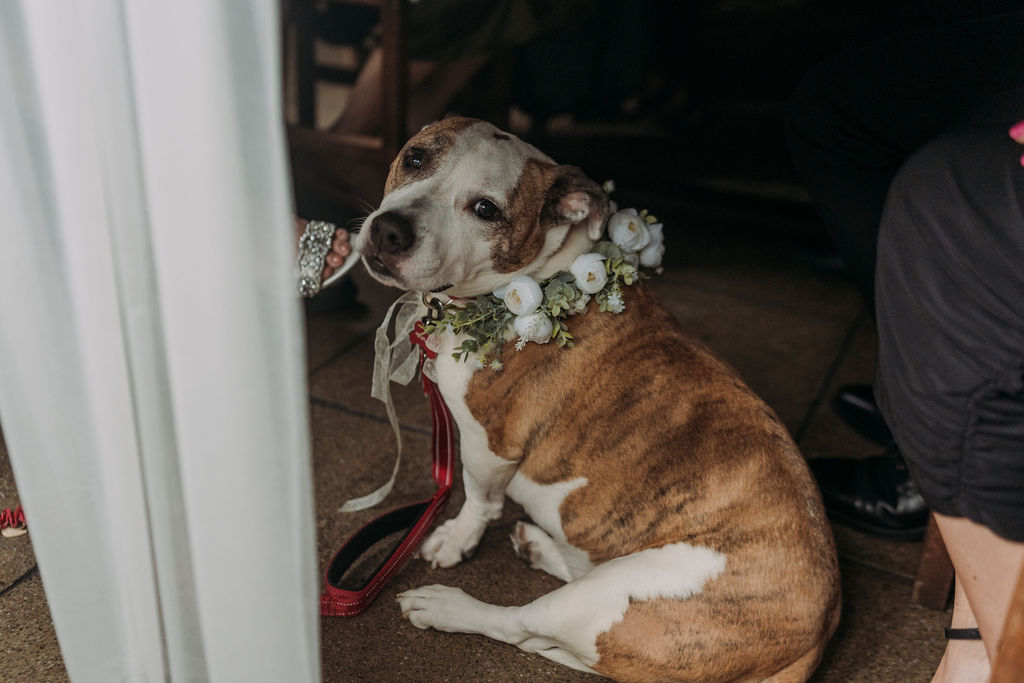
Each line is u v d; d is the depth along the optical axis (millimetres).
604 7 5902
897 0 2691
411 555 2715
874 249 2957
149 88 1249
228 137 1255
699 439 2184
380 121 5035
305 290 2350
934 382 1646
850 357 4230
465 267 2160
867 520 2973
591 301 2326
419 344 2420
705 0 7391
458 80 5402
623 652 2039
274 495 1424
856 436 3570
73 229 1377
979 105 1759
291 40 5309
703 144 7262
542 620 2139
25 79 1338
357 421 3373
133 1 1215
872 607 2664
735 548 2029
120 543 1596
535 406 2303
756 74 7523
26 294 1455
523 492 2479
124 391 1474
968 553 1693
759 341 4316
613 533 2254
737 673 2016
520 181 2172
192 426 1405
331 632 2377
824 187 2955
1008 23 2201
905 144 2643
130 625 1700
